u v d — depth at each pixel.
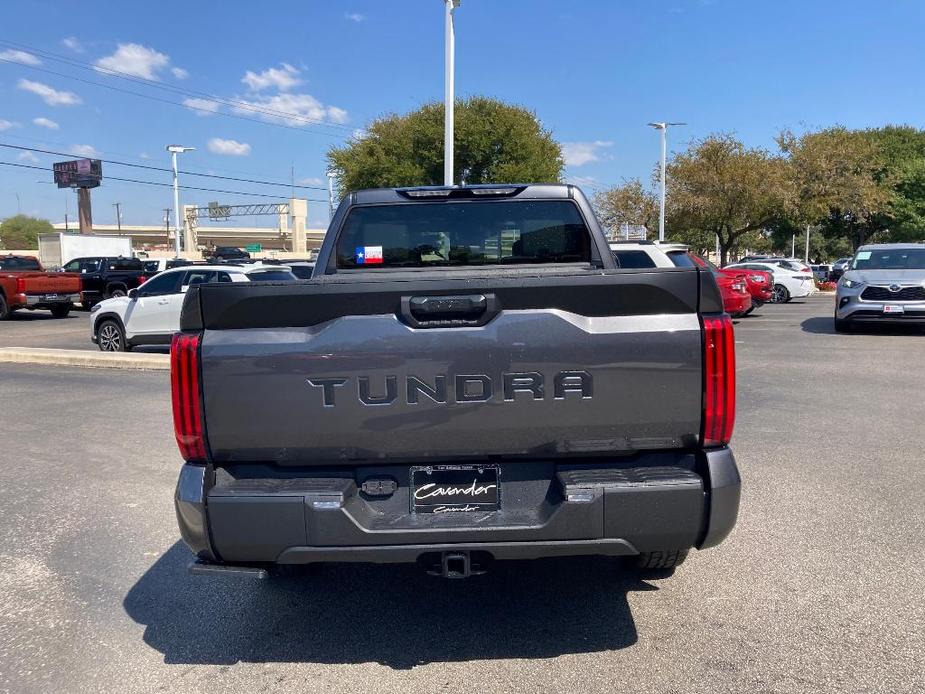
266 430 3.20
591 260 5.04
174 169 41.81
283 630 3.87
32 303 24.75
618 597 4.14
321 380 3.18
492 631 3.80
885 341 14.93
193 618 4.02
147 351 15.67
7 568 4.70
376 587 4.38
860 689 3.21
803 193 35.91
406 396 3.18
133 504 5.89
